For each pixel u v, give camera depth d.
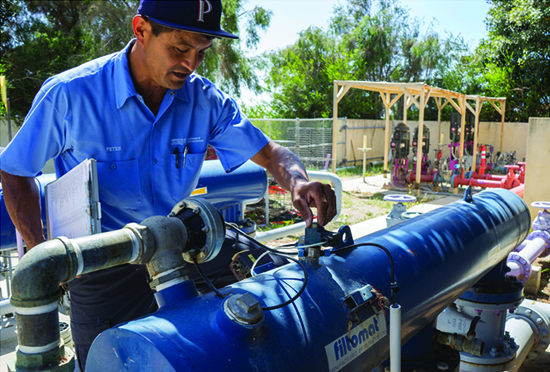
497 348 2.36
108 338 0.89
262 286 1.07
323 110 26.06
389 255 1.23
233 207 4.07
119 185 1.60
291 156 1.84
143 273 1.68
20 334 0.86
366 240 1.50
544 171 5.91
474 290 2.26
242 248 1.96
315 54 27.91
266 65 20.58
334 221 7.77
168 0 1.24
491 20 22.12
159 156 1.65
